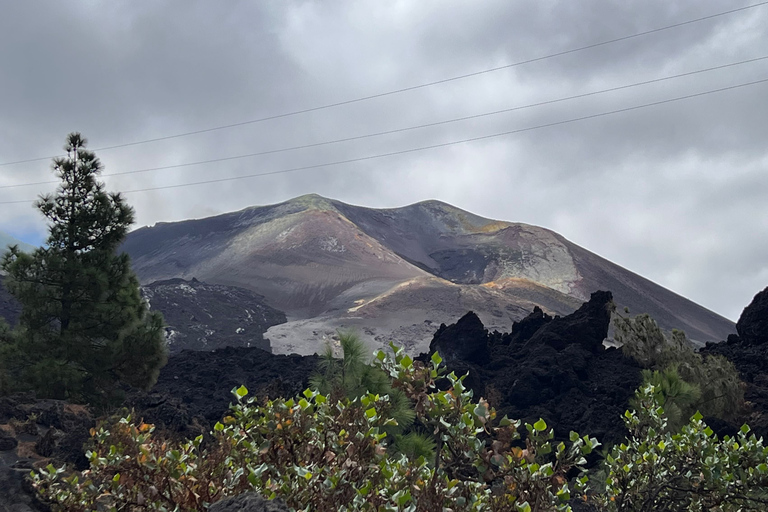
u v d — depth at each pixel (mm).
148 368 28531
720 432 20172
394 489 5906
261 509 5129
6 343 27391
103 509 8852
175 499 6562
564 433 23328
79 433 17672
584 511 11211
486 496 6277
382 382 13656
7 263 27422
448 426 6137
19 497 11391
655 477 8531
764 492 8352
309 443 6656
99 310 27688
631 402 11148
